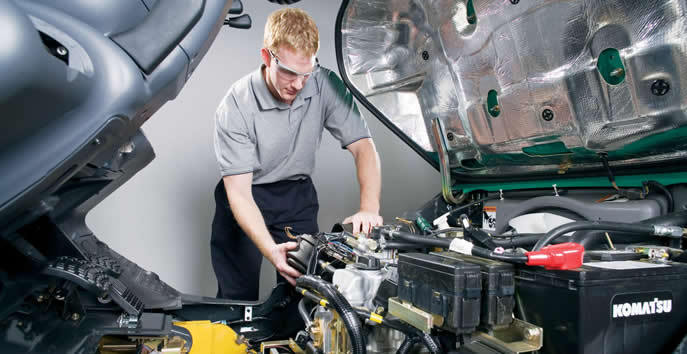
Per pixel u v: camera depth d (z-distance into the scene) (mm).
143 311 1009
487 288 679
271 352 1052
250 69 2783
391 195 3137
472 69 1564
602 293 597
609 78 1192
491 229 1650
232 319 1192
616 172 1379
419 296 747
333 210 3004
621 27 1106
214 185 2732
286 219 1926
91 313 925
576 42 1214
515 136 1524
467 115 1673
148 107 826
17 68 539
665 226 902
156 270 2609
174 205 2645
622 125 1214
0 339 725
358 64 1877
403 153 3188
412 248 1089
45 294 850
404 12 1688
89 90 667
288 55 1378
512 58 1398
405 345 782
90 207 1180
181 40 814
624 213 1229
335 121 1916
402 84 1875
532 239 1065
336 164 3020
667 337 646
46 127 635
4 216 665
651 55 1073
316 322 956
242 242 1936
